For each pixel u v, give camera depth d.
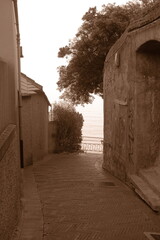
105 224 7.58
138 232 7.13
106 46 19.05
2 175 4.94
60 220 7.79
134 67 10.59
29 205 8.92
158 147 10.73
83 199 9.66
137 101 10.55
